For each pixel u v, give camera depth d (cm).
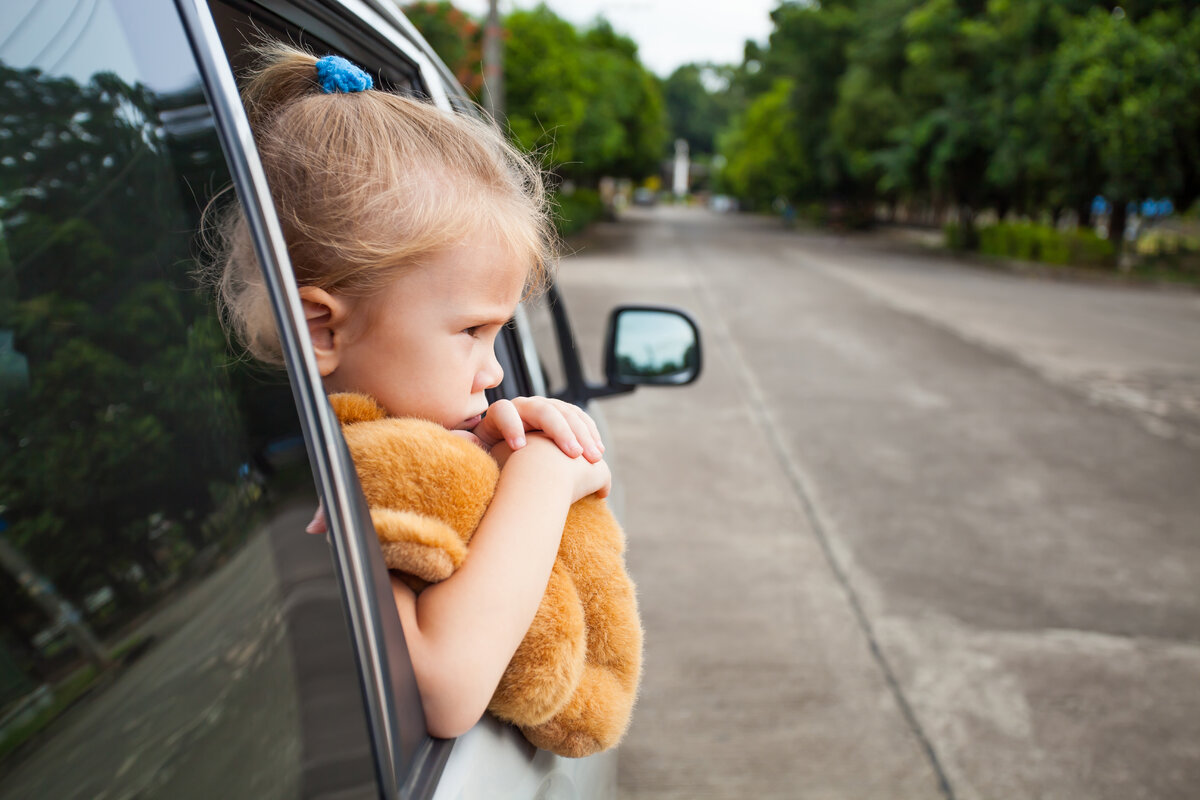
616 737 87
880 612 358
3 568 43
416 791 66
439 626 68
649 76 3819
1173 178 1939
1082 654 328
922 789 253
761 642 332
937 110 2681
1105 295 1692
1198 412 718
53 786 44
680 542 427
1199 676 315
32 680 43
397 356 74
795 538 435
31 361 46
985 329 1153
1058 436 634
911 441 612
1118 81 1872
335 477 62
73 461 47
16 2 48
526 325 171
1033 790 253
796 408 704
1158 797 252
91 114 51
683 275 1855
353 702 60
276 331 60
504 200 77
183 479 52
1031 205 2889
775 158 5147
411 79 138
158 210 54
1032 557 417
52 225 48
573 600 80
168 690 49
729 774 257
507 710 78
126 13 54
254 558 55
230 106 59
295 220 72
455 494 72
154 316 53
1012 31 2227
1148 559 419
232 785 52
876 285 1761
